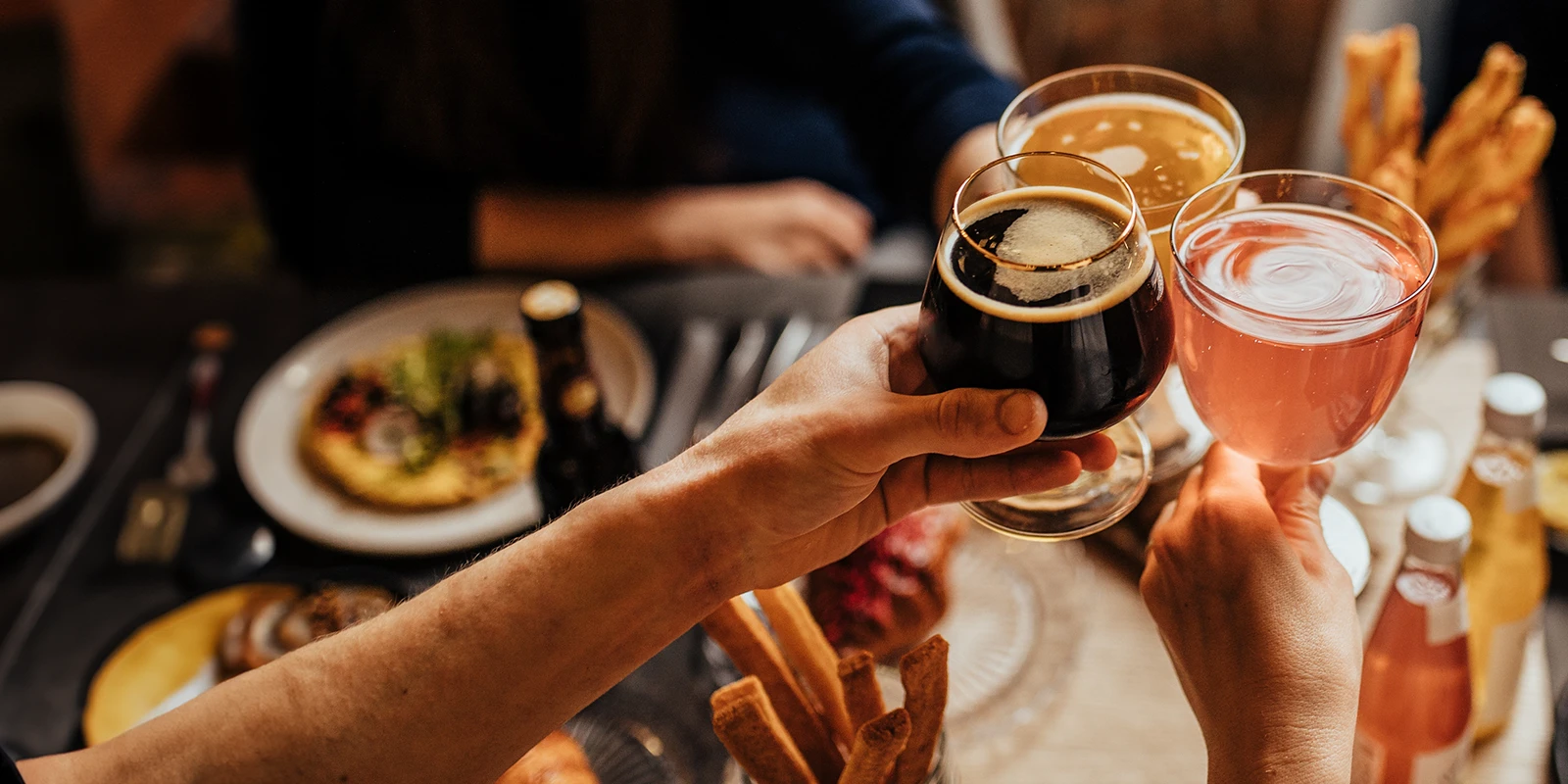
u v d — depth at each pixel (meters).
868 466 0.71
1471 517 0.88
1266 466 0.78
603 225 1.51
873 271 1.36
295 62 1.50
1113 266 0.67
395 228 1.51
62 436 1.23
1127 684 0.96
